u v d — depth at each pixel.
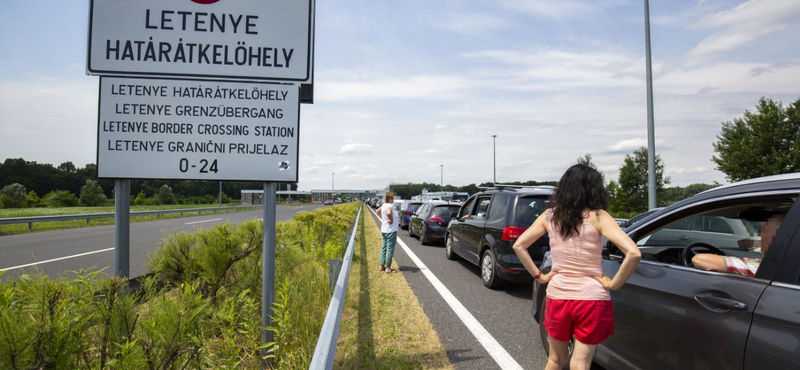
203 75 3.23
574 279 2.35
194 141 3.21
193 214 32.53
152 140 3.18
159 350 2.49
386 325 4.63
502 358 3.75
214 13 3.25
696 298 2.31
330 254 7.03
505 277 6.04
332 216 12.81
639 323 2.71
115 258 3.20
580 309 2.29
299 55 3.32
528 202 6.25
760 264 2.13
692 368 2.28
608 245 3.16
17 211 29.03
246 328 3.56
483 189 8.59
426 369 3.51
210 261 4.01
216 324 3.25
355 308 5.27
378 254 10.13
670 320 2.45
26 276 2.38
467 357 3.77
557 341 2.45
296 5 3.34
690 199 2.76
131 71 3.17
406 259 9.61
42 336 2.08
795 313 1.83
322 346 2.16
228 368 2.78
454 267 8.54
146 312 2.79
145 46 3.19
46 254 9.61
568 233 2.38
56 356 2.13
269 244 3.30
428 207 13.24
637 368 2.71
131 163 3.15
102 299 2.54
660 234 4.54
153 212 24.28
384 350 3.90
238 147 3.25
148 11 3.20
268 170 3.27
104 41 3.16
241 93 3.26
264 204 3.33
